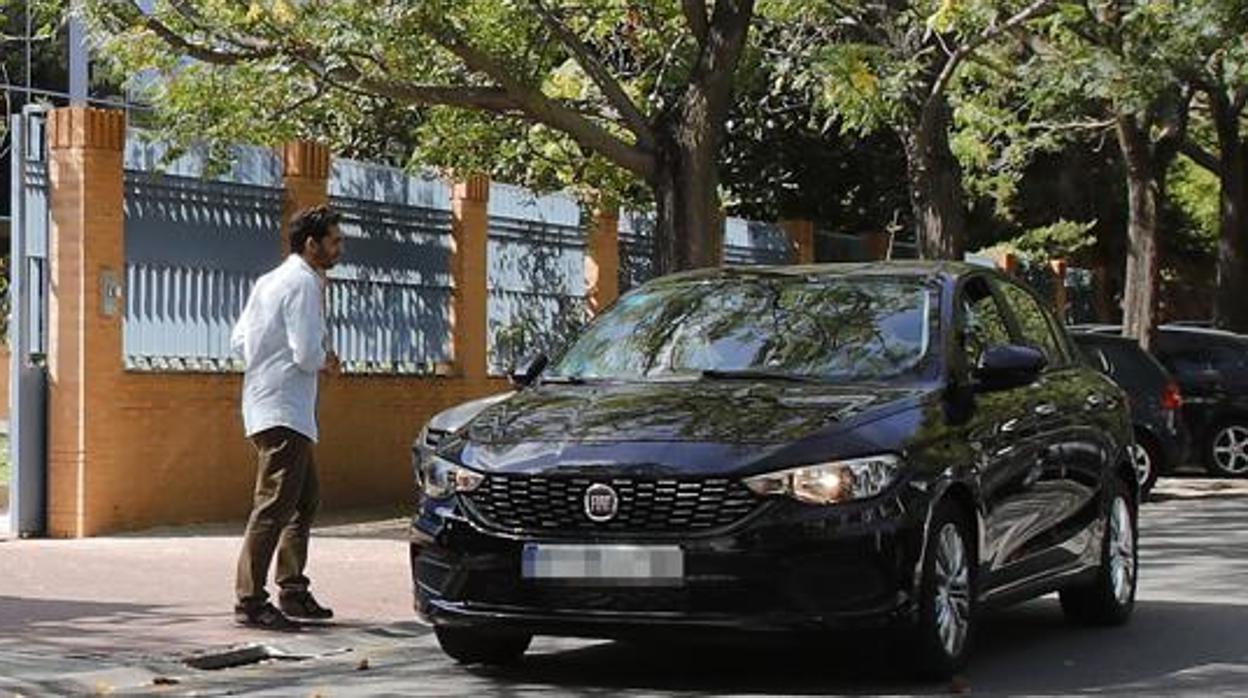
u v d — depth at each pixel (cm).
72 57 4097
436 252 2844
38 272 2239
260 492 1591
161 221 2331
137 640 1532
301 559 1642
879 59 2953
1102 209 5459
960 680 1356
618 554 1262
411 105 2711
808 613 1254
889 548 1271
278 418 1574
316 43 2380
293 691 1370
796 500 1256
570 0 2711
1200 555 2317
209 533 2289
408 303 2780
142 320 2306
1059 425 1568
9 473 2292
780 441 1276
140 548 2125
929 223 3178
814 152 4453
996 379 1439
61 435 2228
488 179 2920
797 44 3102
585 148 2811
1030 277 4688
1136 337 3416
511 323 3002
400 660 1512
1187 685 1387
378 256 2717
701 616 1254
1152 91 3098
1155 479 3166
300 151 2516
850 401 1346
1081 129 3888
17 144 2225
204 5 2439
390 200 2741
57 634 1552
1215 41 3011
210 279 2403
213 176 2377
